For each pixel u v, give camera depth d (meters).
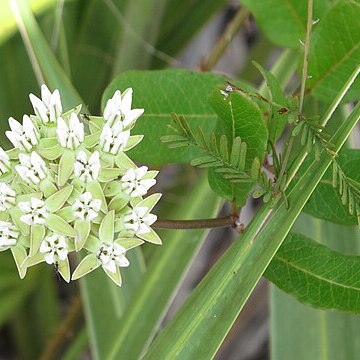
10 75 0.66
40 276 0.69
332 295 0.39
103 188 0.38
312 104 0.47
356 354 0.54
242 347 0.81
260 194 0.36
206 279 0.38
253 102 0.37
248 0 0.48
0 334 0.83
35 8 0.54
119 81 0.43
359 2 0.42
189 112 0.43
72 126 0.38
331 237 0.53
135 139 0.39
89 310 0.53
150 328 0.49
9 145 0.67
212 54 0.61
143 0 0.60
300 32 0.47
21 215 0.38
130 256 0.54
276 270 0.40
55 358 0.76
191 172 0.74
